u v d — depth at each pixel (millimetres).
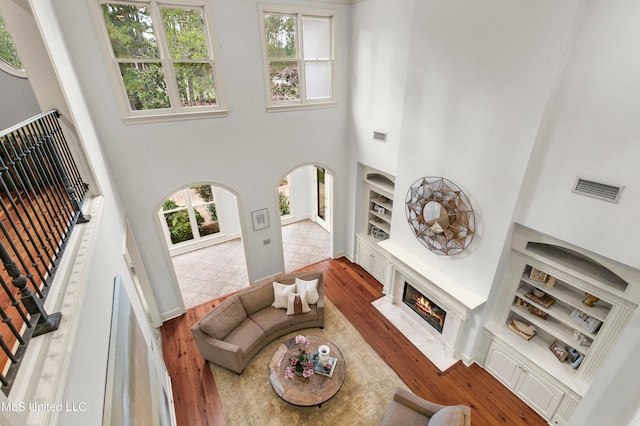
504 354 4125
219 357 4391
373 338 5059
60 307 1681
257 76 4918
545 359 3766
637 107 2461
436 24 3768
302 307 4957
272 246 6285
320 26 5379
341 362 4195
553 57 2809
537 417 3863
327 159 6195
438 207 4254
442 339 4879
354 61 5512
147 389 2738
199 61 4484
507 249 3736
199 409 4059
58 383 1262
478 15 3312
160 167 4703
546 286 3727
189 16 4270
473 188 3828
